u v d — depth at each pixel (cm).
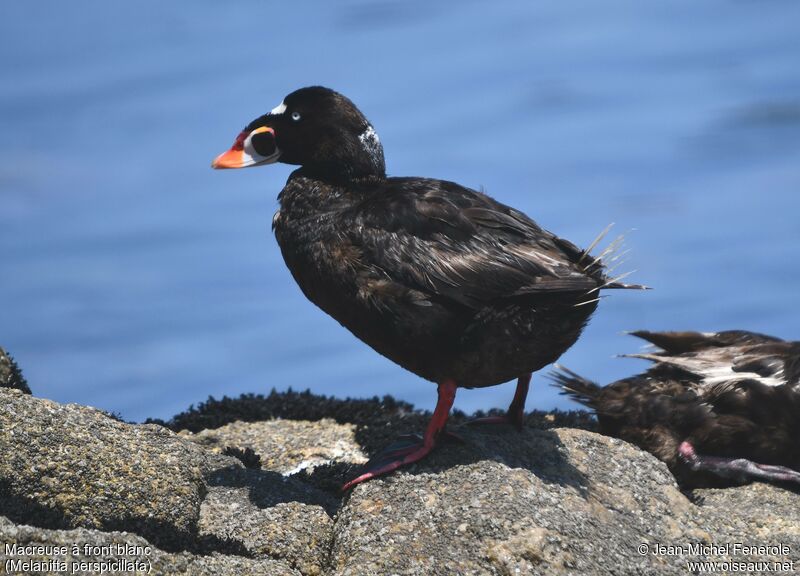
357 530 1016
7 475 984
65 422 1041
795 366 1248
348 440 1392
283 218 1170
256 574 952
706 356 1318
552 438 1170
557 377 1362
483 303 1070
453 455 1097
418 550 982
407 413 1491
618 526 1050
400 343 1098
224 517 1062
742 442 1246
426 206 1106
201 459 1110
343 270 1105
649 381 1299
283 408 1490
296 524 1056
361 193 1174
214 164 1224
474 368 1098
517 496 1019
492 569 958
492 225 1101
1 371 1258
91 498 1002
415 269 1075
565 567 962
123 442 1051
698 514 1120
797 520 1129
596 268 1120
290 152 1205
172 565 917
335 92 1212
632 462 1159
